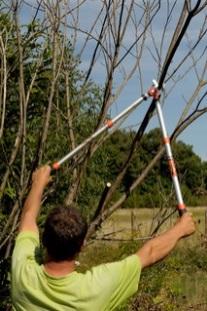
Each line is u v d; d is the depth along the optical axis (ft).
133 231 30.60
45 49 21.27
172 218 24.21
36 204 14.33
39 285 12.56
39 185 14.64
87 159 19.90
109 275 12.67
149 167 19.74
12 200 23.31
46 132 19.67
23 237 13.55
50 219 12.55
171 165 15.14
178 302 35.86
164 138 15.52
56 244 12.43
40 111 24.13
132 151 19.17
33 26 21.53
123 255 30.48
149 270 32.48
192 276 43.19
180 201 14.64
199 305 36.24
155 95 15.87
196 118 19.58
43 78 23.02
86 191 28.19
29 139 23.32
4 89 20.34
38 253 13.24
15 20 19.93
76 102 21.17
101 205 19.81
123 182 20.70
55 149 21.93
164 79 18.19
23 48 21.34
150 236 22.33
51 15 20.07
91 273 12.73
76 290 12.48
